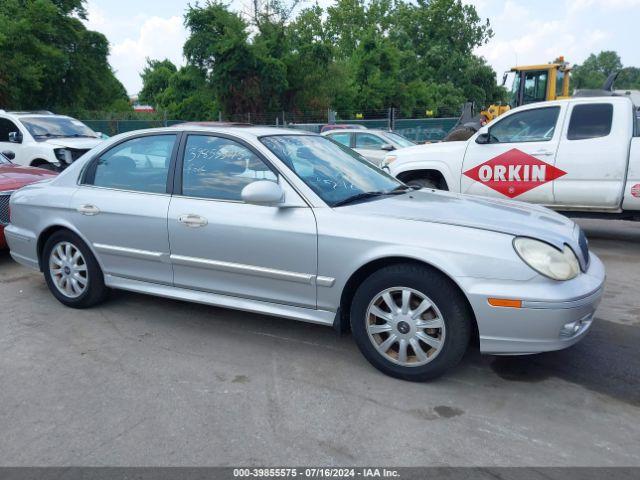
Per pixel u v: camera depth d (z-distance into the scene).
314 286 3.62
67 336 4.21
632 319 4.57
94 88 33.22
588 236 7.98
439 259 3.22
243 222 3.79
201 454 2.74
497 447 2.79
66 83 30.77
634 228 8.55
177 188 4.16
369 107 42.06
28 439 2.87
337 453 2.75
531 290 3.09
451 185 7.77
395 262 3.45
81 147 10.93
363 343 3.54
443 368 3.32
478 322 3.18
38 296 5.15
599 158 6.75
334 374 3.58
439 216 3.48
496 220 3.47
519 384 3.45
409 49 56.03
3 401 3.26
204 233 3.94
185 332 4.29
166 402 3.24
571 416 3.09
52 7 27.69
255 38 34.91
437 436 2.89
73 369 3.66
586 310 3.24
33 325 4.43
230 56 32.25
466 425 2.99
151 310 4.76
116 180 4.51
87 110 32.94
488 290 3.12
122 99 45.25
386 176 4.54
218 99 33.81
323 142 4.57
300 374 3.58
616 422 3.03
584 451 2.76
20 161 11.18
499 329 3.16
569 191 6.98
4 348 3.99
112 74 34.59
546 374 3.59
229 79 32.75
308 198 3.67
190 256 4.05
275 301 3.82
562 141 6.97
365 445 2.81
